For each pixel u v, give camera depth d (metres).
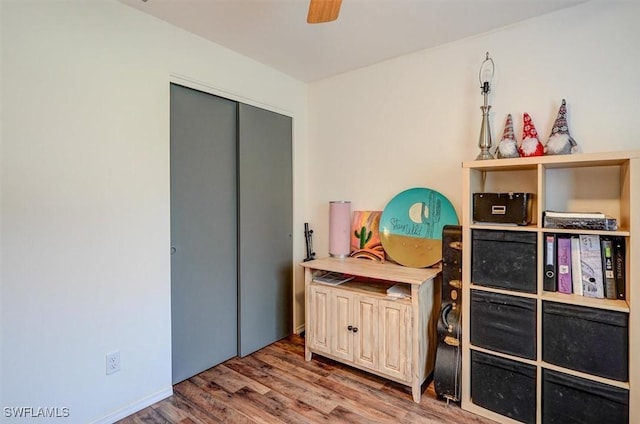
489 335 1.85
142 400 1.97
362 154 2.83
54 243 1.63
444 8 1.92
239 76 2.54
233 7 1.91
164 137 2.07
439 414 1.90
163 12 1.96
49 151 1.60
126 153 1.89
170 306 2.12
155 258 2.03
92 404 1.77
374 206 2.77
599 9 1.85
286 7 1.92
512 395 1.78
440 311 2.05
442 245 2.07
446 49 2.38
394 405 1.99
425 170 2.49
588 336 1.58
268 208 2.84
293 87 3.04
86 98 1.72
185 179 2.27
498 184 2.16
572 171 1.91
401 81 2.60
